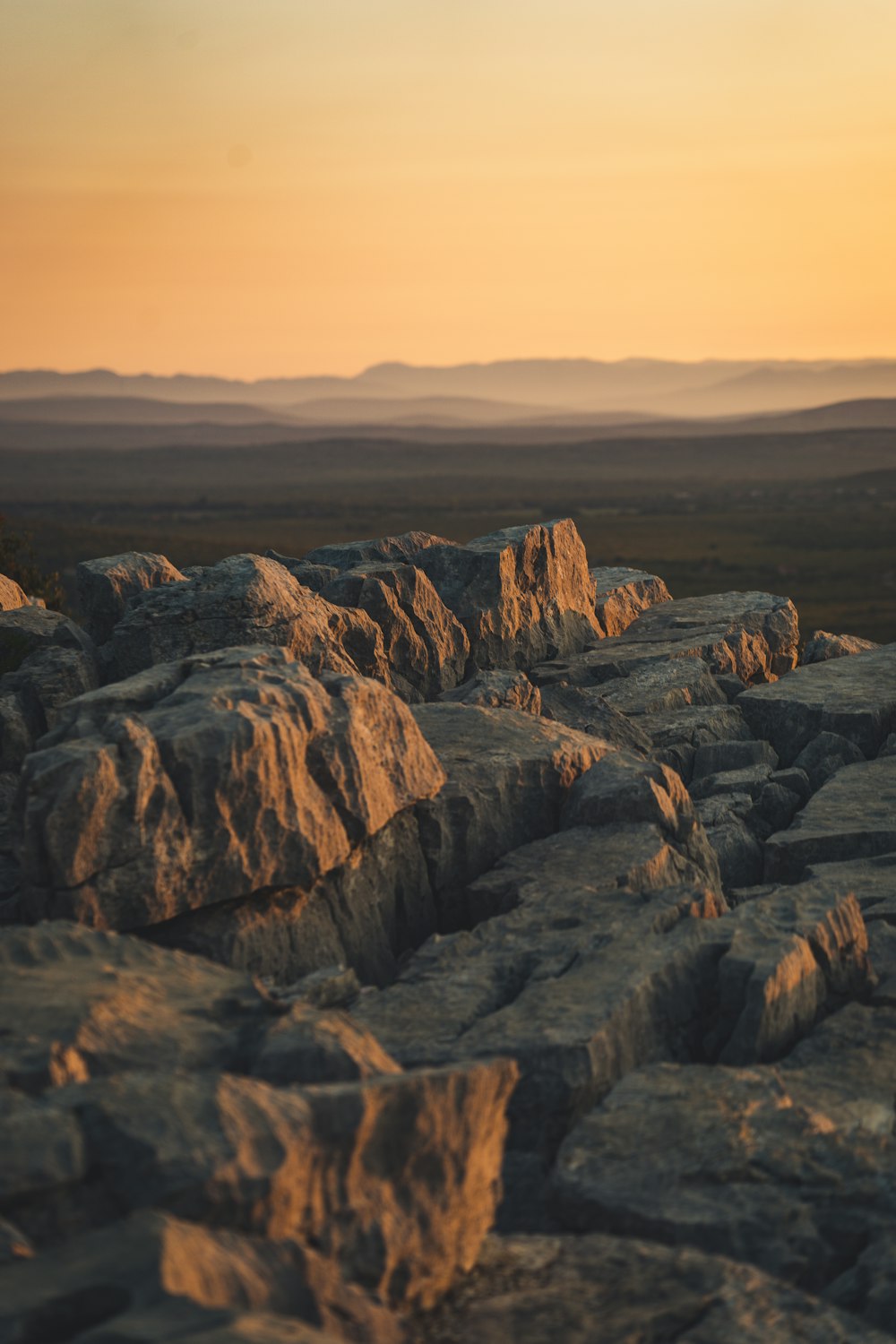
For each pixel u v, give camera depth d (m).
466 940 18.48
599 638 38.38
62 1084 10.30
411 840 21.47
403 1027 15.59
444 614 32.59
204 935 18.02
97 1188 9.02
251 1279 8.44
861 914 19.92
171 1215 8.86
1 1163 8.79
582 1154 13.05
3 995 11.98
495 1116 11.27
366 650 29.16
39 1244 8.66
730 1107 13.86
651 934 17.77
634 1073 14.72
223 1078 9.98
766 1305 10.48
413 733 21.70
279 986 17.61
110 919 17.03
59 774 16.83
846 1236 12.03
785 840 24.62
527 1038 14.53
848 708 31.02
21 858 17.02
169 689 20.36
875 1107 14.51
